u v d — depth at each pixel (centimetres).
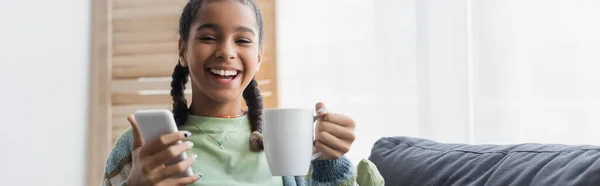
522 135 210
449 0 225
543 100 207
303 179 109
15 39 249
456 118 223
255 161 104
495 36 215
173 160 82
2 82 246
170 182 80
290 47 247
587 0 199
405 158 135
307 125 85
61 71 257
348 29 242
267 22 237
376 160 142
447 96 225
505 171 111
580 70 200
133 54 258
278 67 237
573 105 201
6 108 247
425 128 228
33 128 252
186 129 104
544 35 206
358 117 239
